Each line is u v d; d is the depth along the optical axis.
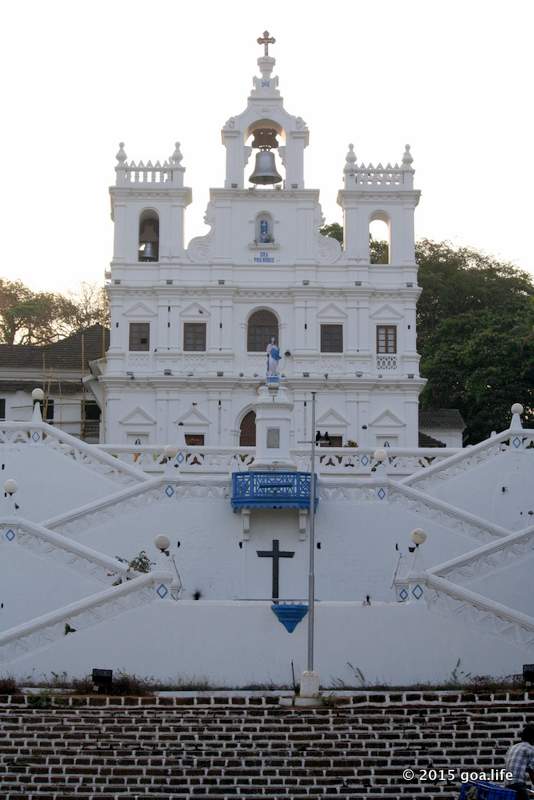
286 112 62.22
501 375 69.69
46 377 69.31
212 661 32.12
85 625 32.38
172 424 59.84
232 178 61.81
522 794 23.39
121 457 44.72
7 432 43.53
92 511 39.97
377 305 61.41
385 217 62.59
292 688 31.34
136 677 31.89
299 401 60.06
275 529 40.22
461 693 30.00
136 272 61.19
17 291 93.81
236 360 60.69
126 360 60.38
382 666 32.25
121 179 61.31
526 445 44.09
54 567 35.97
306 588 39.84
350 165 61.97
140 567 37.81
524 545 37.41
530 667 30.98
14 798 26.69
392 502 40.44
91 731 28.41
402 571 34.47
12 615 35.69
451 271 87.00
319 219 61.97
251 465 40.94
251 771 27.47
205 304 61.00
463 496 43.56
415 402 60.41
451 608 32.78
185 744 28.06
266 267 61.31
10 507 41.81
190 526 40.09
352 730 28.47
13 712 29.02
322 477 41.09
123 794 26.84
